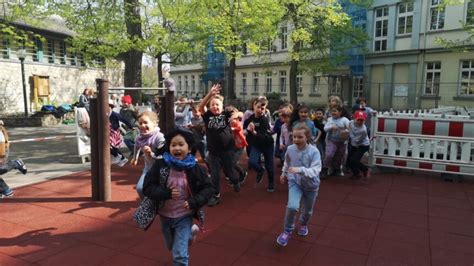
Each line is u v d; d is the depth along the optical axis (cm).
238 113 576
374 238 441
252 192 631
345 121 710
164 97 699
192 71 5169
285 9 1778
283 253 399
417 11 2398
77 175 743
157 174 317
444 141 711
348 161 717
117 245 416
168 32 1394
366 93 2725
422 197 606
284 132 701
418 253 403
